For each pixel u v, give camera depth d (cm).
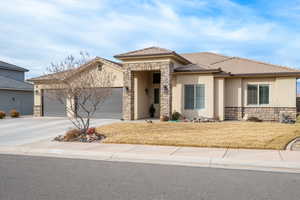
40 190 478
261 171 620
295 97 1714
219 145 881
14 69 3516
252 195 454
